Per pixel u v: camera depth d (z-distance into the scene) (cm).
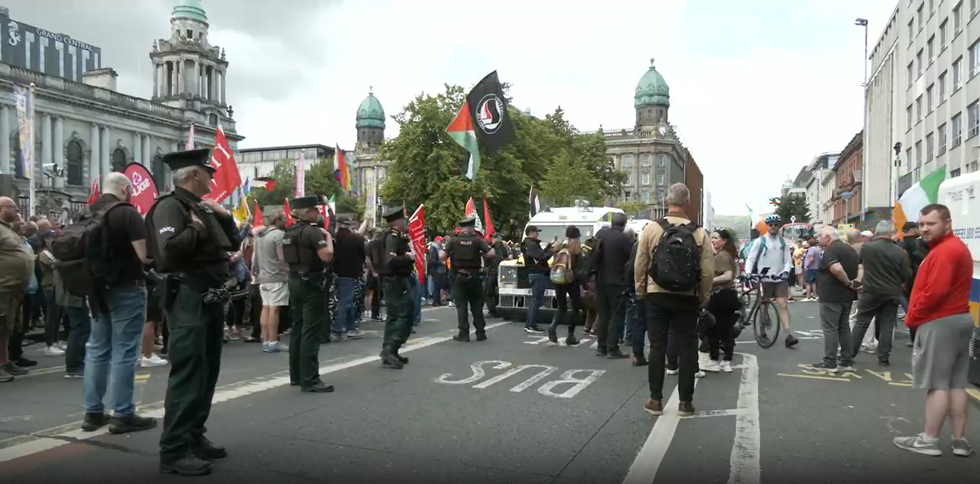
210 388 469
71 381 739
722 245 824
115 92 7144
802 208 11456
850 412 620
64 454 470
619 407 631
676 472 446
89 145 6888
